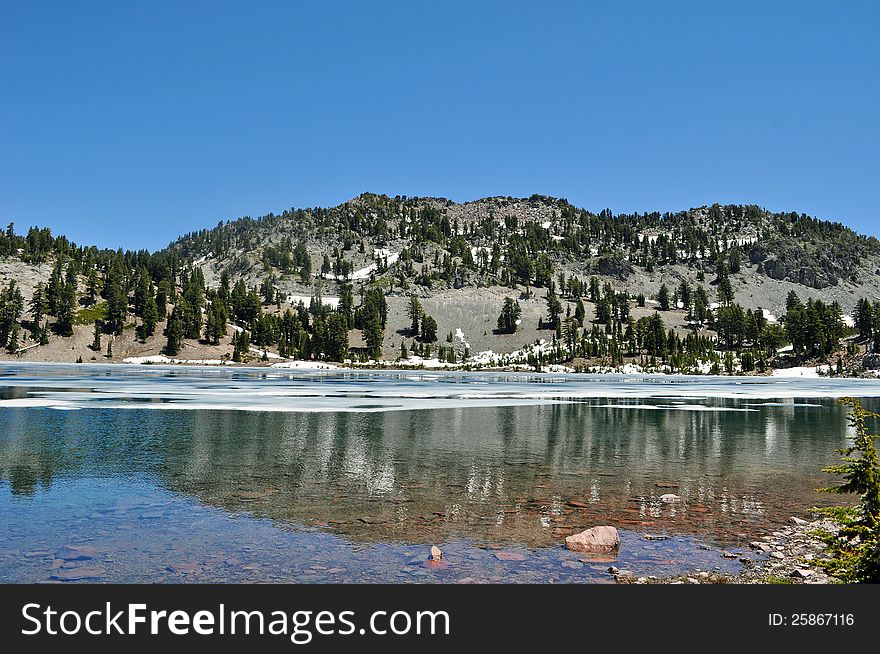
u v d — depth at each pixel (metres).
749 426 37.34
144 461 22.03
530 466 22.28
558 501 16.84
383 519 14.68
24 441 26.08
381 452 25.00
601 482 19.59
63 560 11.62
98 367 138.75
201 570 11.16
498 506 16.16
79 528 13.65
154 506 15.70
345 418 37.62
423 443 27.77
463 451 25.59
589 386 94.62
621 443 28.89
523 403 53.94
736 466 22.92
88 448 24.58
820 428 36.62
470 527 14.09
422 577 10.95
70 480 18.69
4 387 60.09
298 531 13.60
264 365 188.75
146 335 190.00
